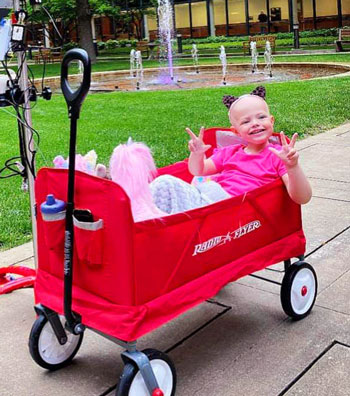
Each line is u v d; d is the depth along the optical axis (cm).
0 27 341
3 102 341
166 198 291
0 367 307
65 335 296
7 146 897
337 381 278
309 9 3700
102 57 3444
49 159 760
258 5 3891
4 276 412
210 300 366
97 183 249
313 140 795
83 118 1109
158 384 256
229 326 335
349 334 320
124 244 246
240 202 294
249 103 330
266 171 326
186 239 269
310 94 1174
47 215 261
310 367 291
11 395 282
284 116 949
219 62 2389
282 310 351
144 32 4388
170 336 328
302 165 673
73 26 3662
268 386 278
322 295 367
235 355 305
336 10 3612
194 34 4216
